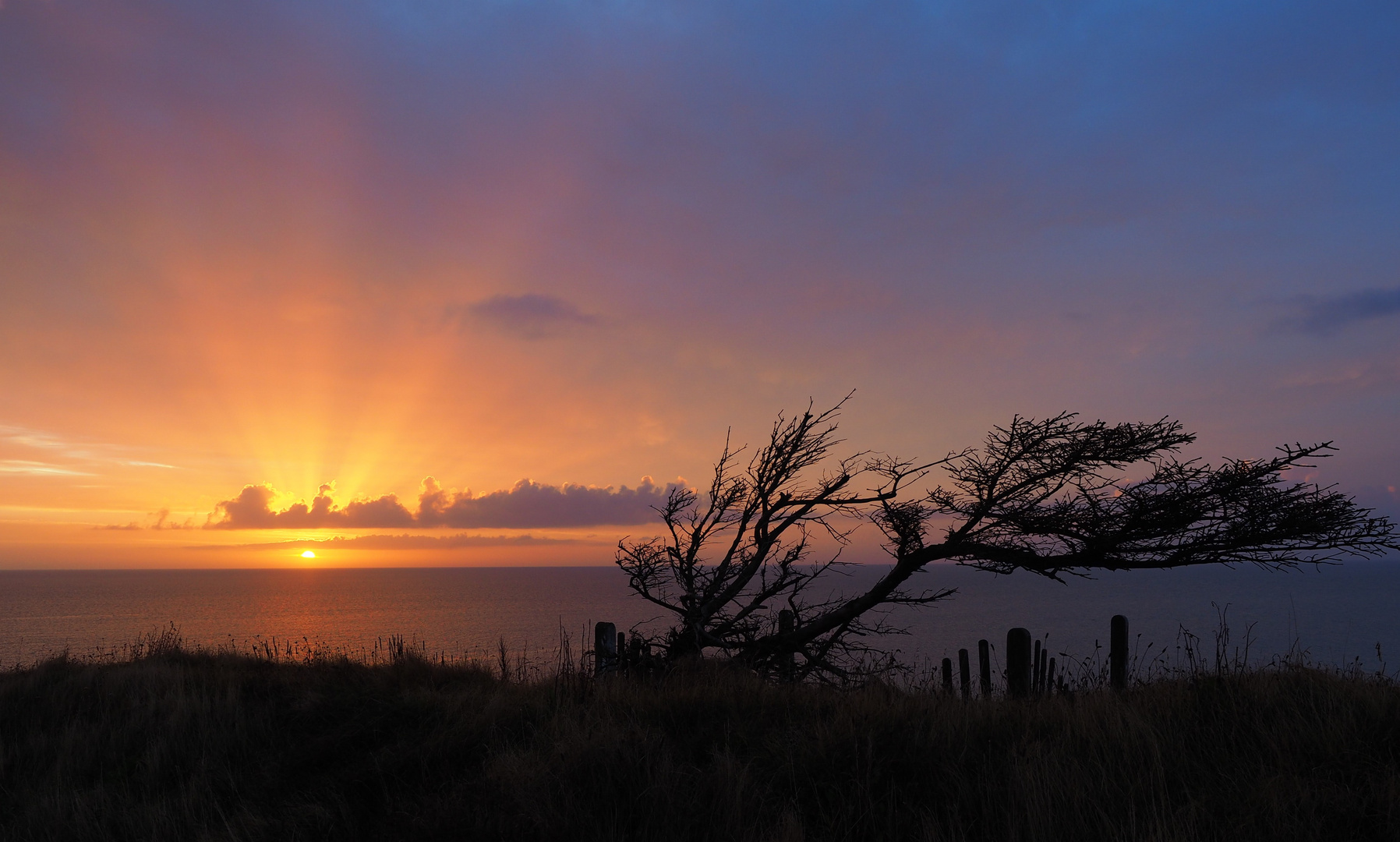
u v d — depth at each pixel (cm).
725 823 491
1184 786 490
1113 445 992
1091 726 594
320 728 769
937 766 554
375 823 555
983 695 842
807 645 1205
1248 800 465
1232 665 736
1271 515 907
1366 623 8712
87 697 926
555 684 831
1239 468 932
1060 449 1025
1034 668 943
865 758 565
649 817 502
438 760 652
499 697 784
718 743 641
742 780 534
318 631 10450
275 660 1182
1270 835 428
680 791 538
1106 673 869
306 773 673
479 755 656
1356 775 485
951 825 456
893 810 495
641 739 629
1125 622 902
